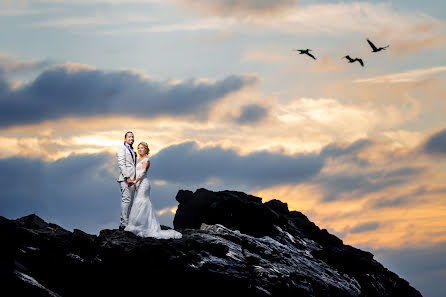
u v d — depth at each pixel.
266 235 25.02
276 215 26.11
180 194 28.17
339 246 28.73
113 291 18.20
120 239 18.52
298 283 20.55
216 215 25.56
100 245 18.20
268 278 19.69
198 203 26.72
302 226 28.69
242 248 21.22
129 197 19.75
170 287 18.34
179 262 18.23
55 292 17.39
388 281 27.83
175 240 19.22
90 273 17.92
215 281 18.50
